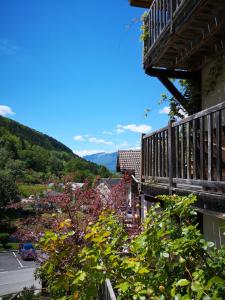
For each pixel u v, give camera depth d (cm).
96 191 935
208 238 698
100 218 433
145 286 270
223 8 565
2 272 3117
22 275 3009
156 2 773
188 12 608
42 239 329
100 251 294
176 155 602
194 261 265
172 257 268
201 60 787
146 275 278
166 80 841
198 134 582
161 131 671
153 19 791
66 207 813
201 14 587
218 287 220
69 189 897
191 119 535
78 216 812
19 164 7725
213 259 269
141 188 810
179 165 596
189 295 226
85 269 279
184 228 283
